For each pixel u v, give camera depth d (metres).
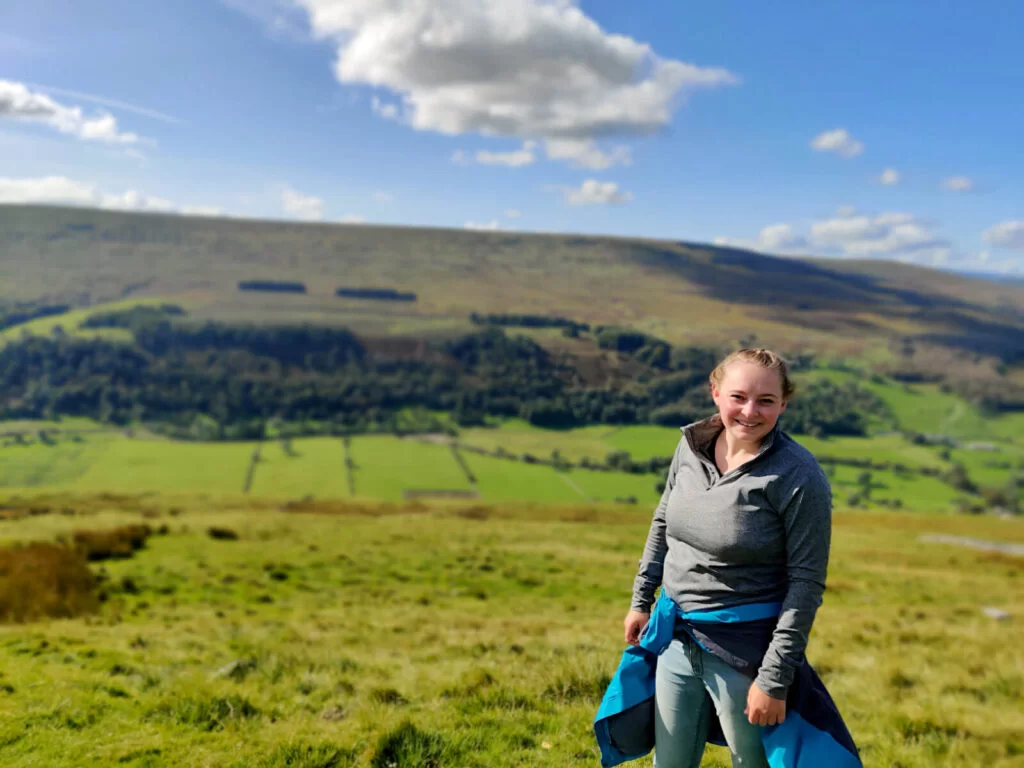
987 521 51.47
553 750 5.00
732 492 2.73
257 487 142.62
